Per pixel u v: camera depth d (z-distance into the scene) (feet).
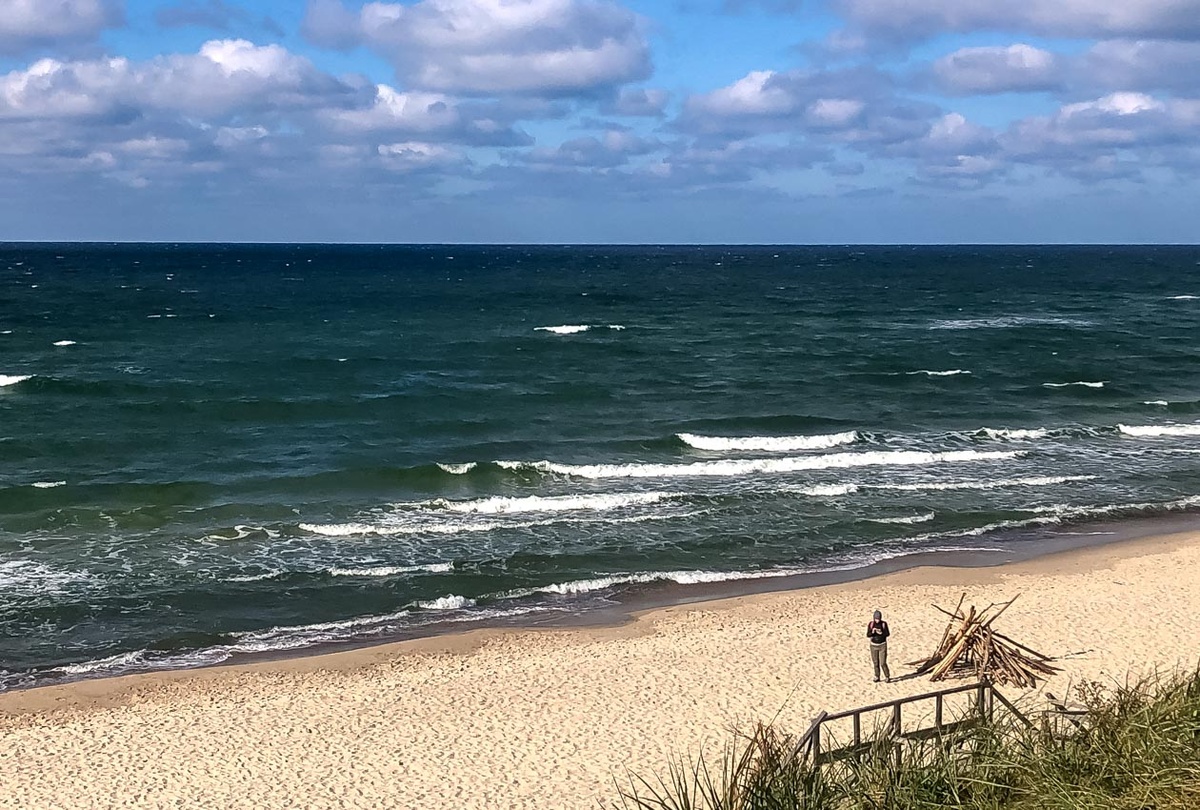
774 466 103.71
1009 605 64.95
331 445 112.88
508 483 98.12
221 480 98.02
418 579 73.31
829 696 53.42
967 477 100.37
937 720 38.63
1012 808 30.55
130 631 64.44
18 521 84.23
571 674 57.31
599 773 46.03
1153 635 60.54
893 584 71.97
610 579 73.77
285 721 51.93
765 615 66.64
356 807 43.50
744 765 32.30
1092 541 81.97
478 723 51.37
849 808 30.66
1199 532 84.02
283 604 68.95
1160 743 31.91
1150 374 164.04
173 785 45.39
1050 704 47.44
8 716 53.06
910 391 148.66
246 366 163.94
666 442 114.01
